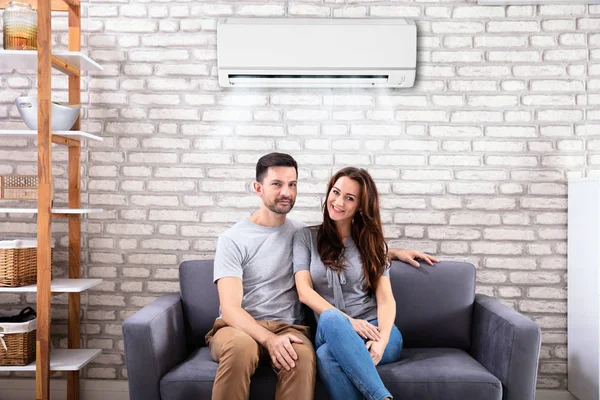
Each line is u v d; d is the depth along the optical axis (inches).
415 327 102.3
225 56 111.7
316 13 117.3
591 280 105.1
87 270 118.0
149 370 83.4
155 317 87.0
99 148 117.7
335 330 80.7
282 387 79.4
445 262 106.7
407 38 111.7
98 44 117.6
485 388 83.0
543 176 116.9
